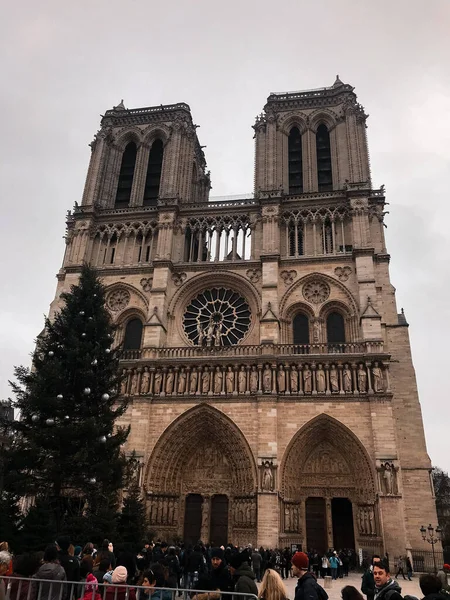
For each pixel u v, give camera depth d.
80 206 72.81
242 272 65.62
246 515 51.34
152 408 56.94
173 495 54.72
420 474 53.00
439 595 10.52
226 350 59.41
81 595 13.92
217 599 13.70
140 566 26.92
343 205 66.81
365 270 61.00
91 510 33.88
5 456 33.78
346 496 52.75
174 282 66.88
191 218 70.62
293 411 54.25
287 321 62.00
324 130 76.88
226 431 55.09
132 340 65.06
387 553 44.91
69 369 37.91
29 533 29.69
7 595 13.41
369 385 53.91
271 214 66.94
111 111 82.81
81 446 34.34
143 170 77.38
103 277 68.44
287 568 45.12
